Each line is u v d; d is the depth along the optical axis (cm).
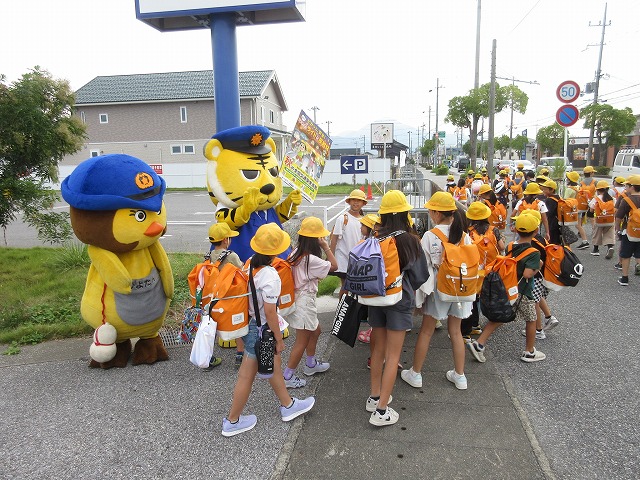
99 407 407
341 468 318
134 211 439
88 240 438
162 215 469
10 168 805
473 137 3178
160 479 312
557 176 2206
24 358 518
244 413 390
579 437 347
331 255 437
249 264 357
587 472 308
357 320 397
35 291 736
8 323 612
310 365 456
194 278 407
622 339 528
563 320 593
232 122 725
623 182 1001
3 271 868
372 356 389
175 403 411
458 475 308
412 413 385
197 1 692
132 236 440
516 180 1466
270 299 336
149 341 501
